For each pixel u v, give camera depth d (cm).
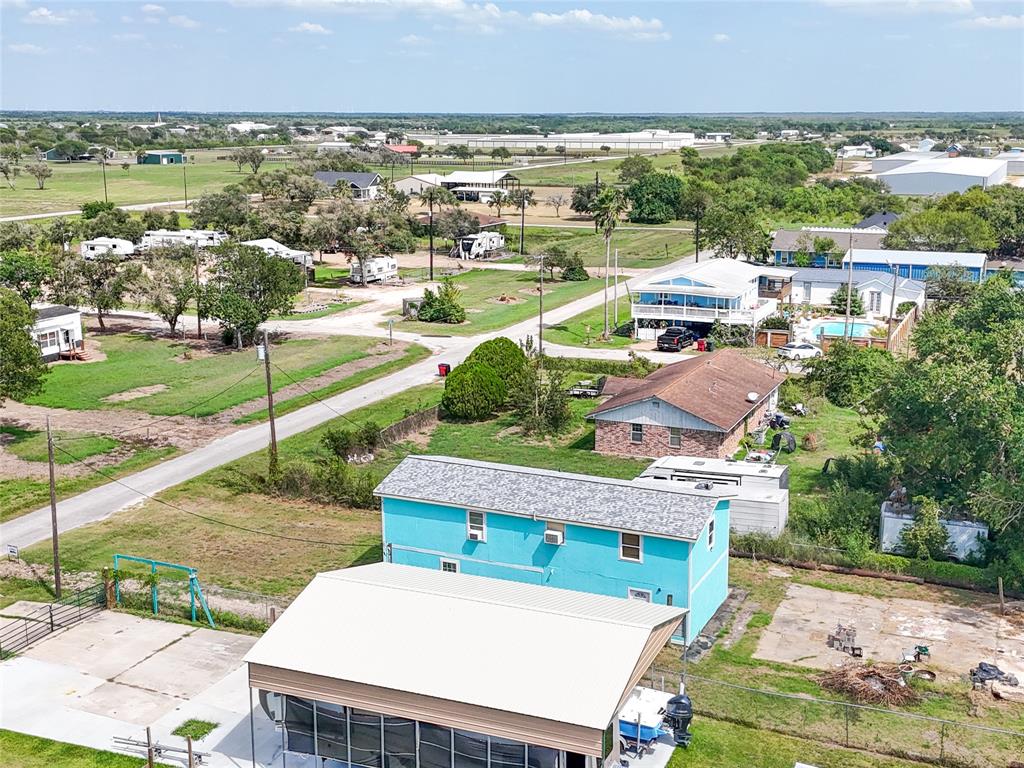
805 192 16825
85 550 4381
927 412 4462
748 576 4078
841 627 3581
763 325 8556
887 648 3447
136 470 5416
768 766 2744
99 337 8588
